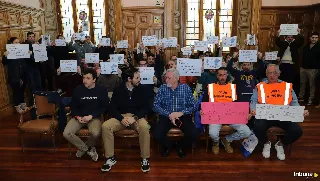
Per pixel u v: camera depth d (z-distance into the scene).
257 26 6.56
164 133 2.93
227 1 6.82
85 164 2.94
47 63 5.30
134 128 2.88
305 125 4.04
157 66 4.53
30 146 3.41
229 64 3.78
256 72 3.67
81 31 6.44
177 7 6.71
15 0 5.02
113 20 6.80
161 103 3.06
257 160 2.97
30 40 4.70
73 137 2.86
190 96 3.03
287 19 6.44
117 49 6.41
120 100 3.02
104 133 2.78
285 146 3.30
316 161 2.94
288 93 2.89
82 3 6.88
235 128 2.98
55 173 2.75
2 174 2.73
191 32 7.00
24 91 4.84
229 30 6.98
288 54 5.34
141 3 6.64
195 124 3.07
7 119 4.48
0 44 4.46
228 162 2.94
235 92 3.04
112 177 2.67
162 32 6.79
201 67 3.64
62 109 3.18
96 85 3.09
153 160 3.01
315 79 5.02
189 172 2.74
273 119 2.77
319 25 5.71
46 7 6.55
